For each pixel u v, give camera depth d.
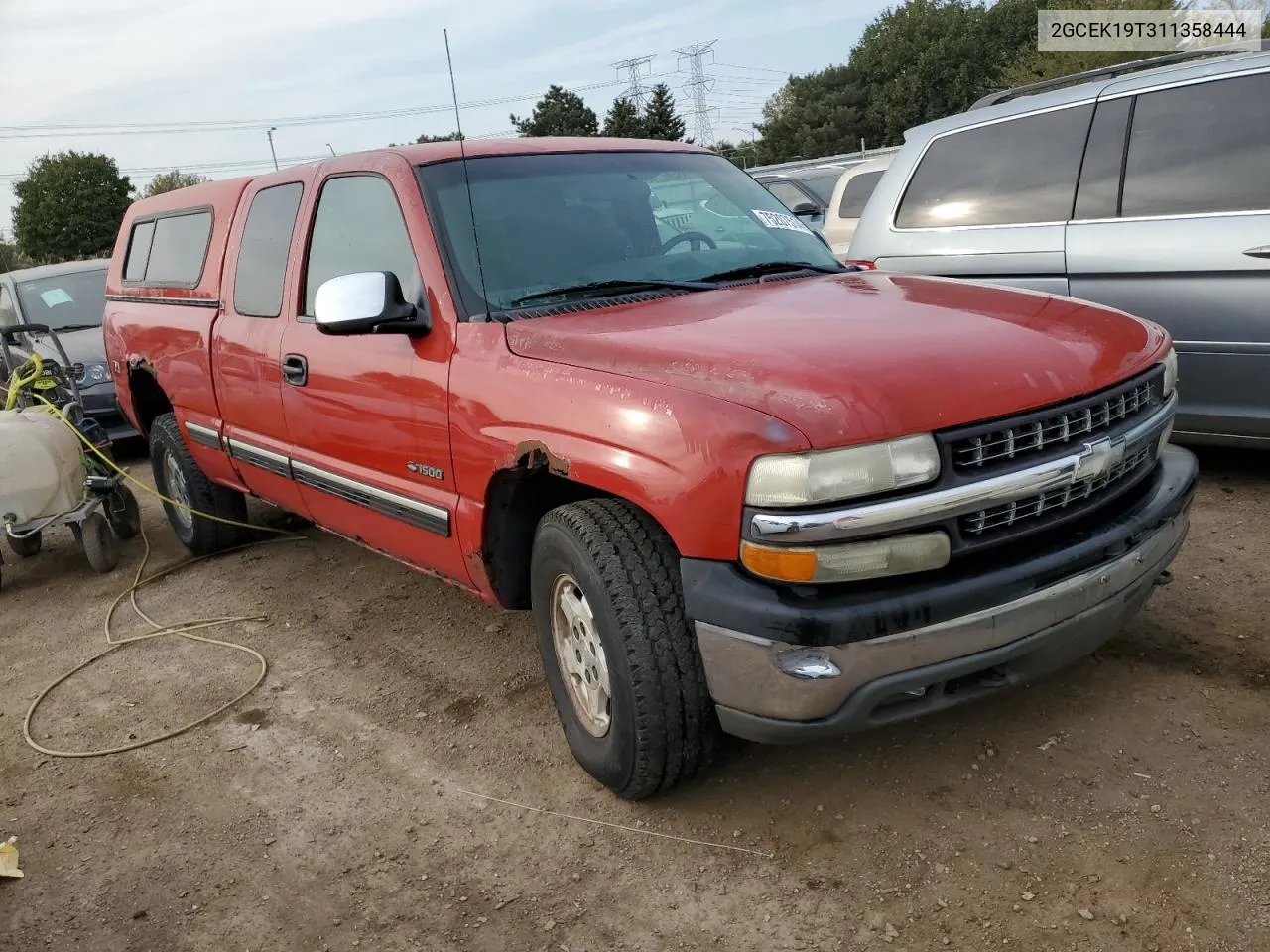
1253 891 2.38
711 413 2.43
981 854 2.61
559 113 58.53
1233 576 3.94
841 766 3.05
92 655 4.60
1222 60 4.69
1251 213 4.46
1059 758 2.95
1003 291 3.26
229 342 4.54
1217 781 2.76
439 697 3.82
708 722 2.74
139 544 6.27
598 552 2.71
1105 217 4.92
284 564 5.53
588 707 3.04
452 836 2.97
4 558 6.29
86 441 5.85
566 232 3.54
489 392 3.04
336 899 2.77
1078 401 2.57
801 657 2.37
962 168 5.52
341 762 3.45
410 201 3.48
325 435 3.95
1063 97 5.17
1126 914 2.35
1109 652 3.48
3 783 3.56
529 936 2.54
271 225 4.37
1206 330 4.64
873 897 2.52
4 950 2.71
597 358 2.79
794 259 3.86
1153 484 2.91
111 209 55.22
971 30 60.25
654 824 2.90
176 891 2.88
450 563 3.48
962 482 2.37
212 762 3.55
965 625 2.39
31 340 9.40
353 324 3.16
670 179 3.97
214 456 5.04
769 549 2.35
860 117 66.56
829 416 2.31
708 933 2.47
